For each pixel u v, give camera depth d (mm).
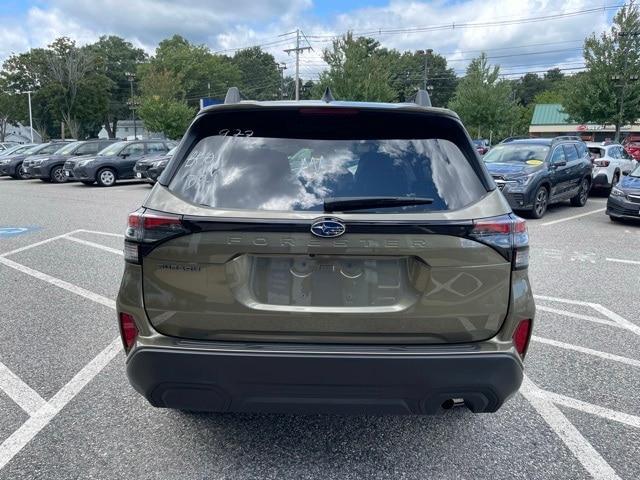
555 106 65125
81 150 21812
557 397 3477
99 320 4883
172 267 2314
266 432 3041
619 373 3836
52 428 3053
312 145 2496
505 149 12352
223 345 2309
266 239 2252
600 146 16141
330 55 34406
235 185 2387
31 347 4230
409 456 2822
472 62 40688
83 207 13258
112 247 8305
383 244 2252
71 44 60438
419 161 2473
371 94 33375
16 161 23234
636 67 26125
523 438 2996
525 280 2439
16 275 6516
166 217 2309
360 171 2424
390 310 2301
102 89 61875
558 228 10281
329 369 2250
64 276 6469
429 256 2270
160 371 2303
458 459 2797
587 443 2949
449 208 2340
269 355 2250
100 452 2824
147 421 3139
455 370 2275
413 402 2326
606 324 4879
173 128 46781
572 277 6605
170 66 74062
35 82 61750
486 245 2307
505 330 2375
